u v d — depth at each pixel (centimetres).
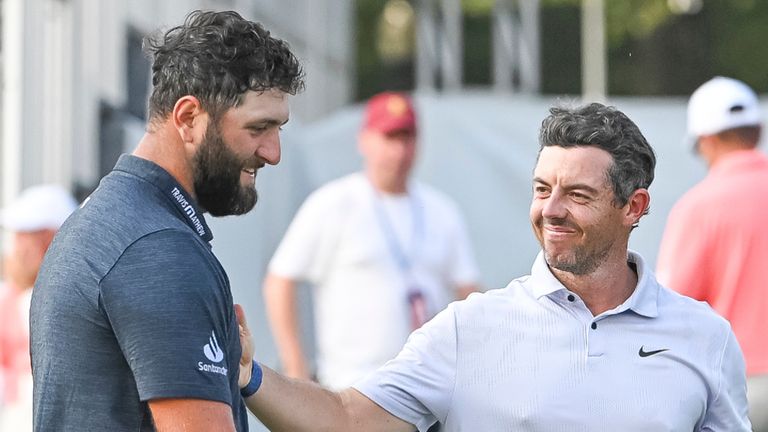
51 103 2448
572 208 1138
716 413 1183
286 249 2148
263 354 2377
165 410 928
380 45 10531
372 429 1188
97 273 941
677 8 8769
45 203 2008
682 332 1169
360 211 2136
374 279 2127
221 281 973
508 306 1177
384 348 2122
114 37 2686
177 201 982
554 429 1141
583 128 1138
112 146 2661
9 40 2355
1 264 2250
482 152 2662
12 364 1975
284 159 2538
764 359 1828
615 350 1153
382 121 2133
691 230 1861
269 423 1177
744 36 8962
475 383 1163
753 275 1831
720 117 1889
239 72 977
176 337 927
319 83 4912
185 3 3127
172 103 985
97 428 942
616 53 8825
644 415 1139
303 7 4550
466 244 2203
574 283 1170
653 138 2653
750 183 1855
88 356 943
